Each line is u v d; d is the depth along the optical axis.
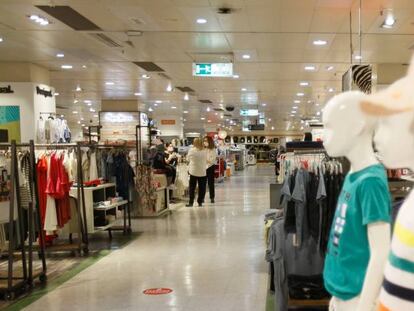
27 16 6.86
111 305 3.95
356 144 1.75
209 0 6.11
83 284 4.59
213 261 5.40
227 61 10.57
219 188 15.19
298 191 3.60
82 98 18.03
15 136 10.48
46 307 3.93
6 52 9.40
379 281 1.57
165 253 5.87
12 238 4.18
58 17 6.92
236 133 43.88
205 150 10.93
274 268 3.81
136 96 17.58
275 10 6.54
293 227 3.68
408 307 0.98
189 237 6.88
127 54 9.73
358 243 1.68
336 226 1.78
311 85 14.68
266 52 9.56
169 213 9.38
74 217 6.18
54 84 14.15
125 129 18.52
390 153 1.12
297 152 4.10
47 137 10.05
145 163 9.28
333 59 10.33
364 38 8.27
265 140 43.69
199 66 10.36
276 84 14.48
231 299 4.04
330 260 1.79
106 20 7.09
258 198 12.05
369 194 1.64
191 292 4.26
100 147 6.95
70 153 6.12
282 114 26.20
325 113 1.80
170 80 13.55
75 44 8.75
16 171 4.30
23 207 4.77
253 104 20.75
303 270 3.63
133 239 6.82
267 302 3.95
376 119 1.25
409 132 1.06
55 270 5.14
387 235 1.60
